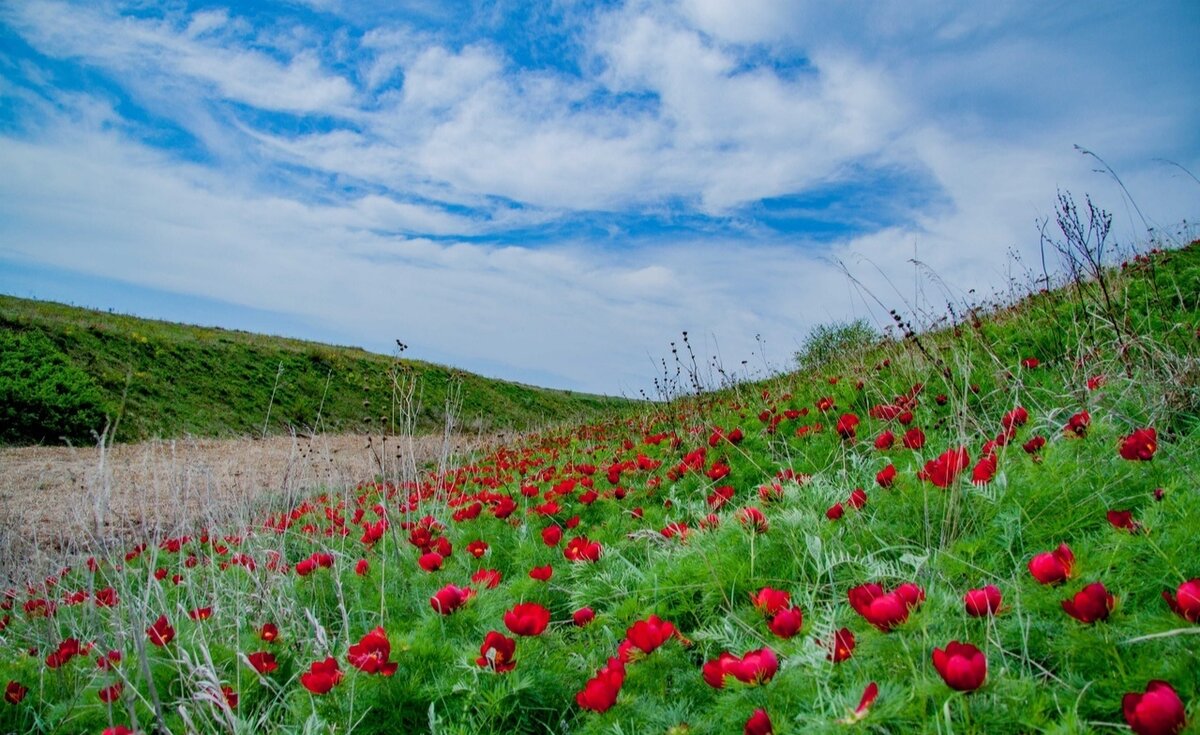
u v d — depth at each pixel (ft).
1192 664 4.70
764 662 5.54
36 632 12.51
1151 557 6.33
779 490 11.71
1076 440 9.99
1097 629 5.13
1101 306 16.21
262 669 8.50
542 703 7.11
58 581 13.07
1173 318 16.88
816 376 26.08
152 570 9.87
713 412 24.71
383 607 10.55
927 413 15.51
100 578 15.03
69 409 61.16
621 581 10.18
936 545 8.46
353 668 7.45
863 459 13.73
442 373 120.67
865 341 31.96
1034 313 21.38
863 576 7.98
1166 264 22.94
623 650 7.14
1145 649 4.99
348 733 6.73
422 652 7.89
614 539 13.23
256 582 12.00
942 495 9.36
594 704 5.92
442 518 17.13
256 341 108.06
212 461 37.65
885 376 20.08
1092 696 4.83
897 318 16.47
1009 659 5.60
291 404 86.43
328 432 76.64
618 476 16.67
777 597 7.06
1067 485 8.62
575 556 10.82
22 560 16.24
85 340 77.20
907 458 12.97
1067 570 5.85
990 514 8.55
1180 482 7.64
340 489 24.49
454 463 29.37
